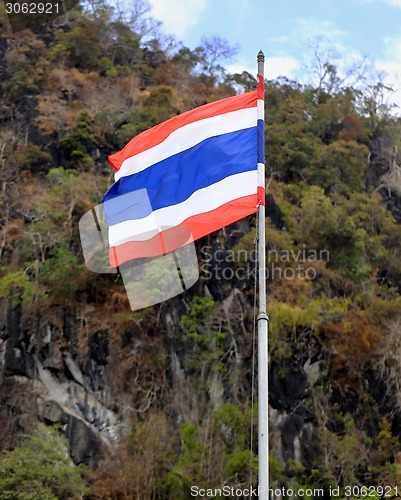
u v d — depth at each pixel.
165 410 42.94
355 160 57.91
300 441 43.28
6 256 47.44
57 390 43.50
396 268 52.97
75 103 57.31
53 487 38.53
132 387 43.44
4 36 61.66
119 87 59.56
